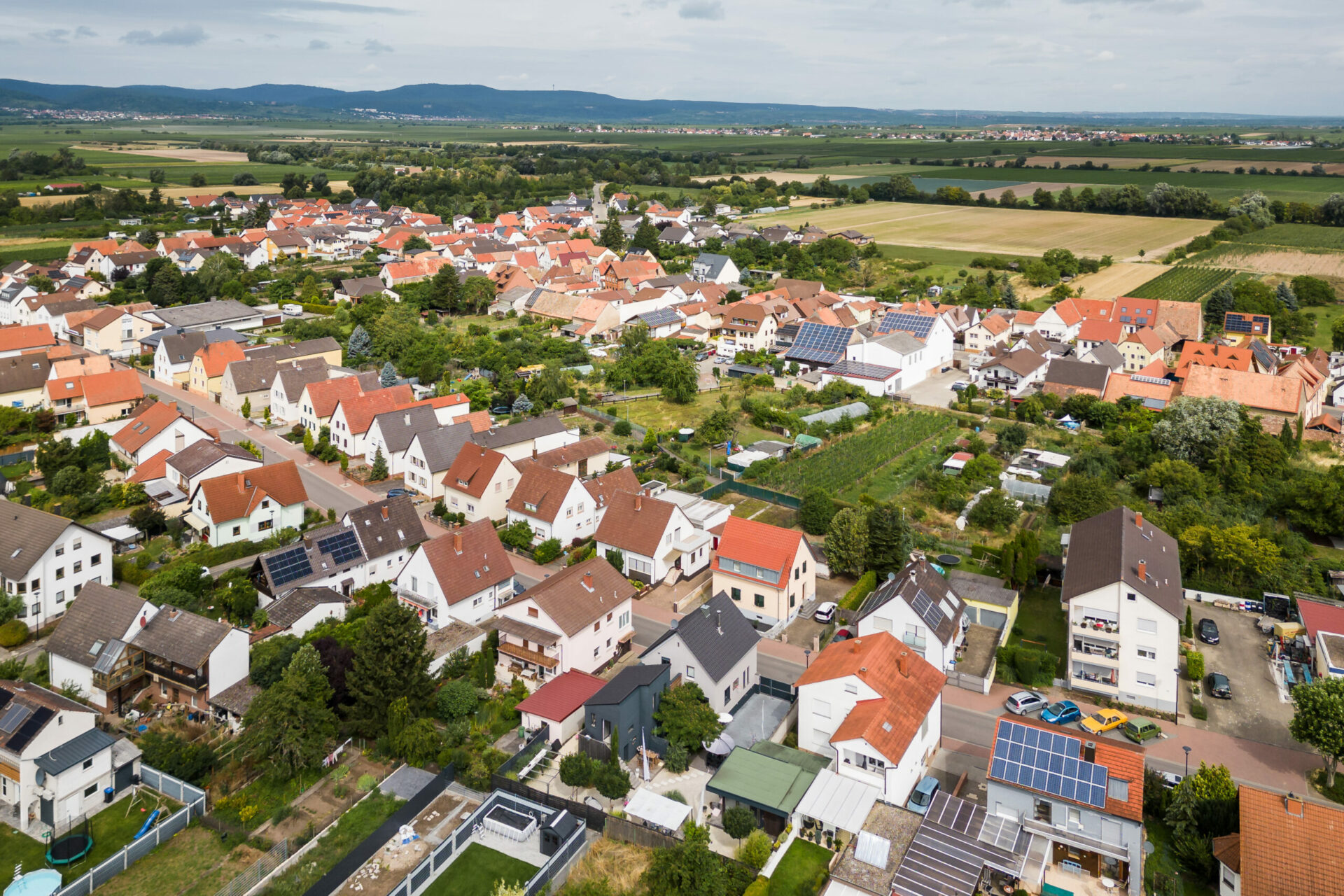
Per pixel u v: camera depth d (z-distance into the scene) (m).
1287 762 67.06
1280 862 50.88
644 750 66.31
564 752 67.81
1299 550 100.00
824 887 54.16
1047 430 143.12
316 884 54.12
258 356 156.62
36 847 58.31
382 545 93.75
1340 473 112.06
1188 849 55.97
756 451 129.38
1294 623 84.94
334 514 107.94
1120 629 74.69
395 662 68.44
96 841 58.69
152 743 65.88
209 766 65.12
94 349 171.25
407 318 191.62
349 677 68.88
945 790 64.44
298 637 78.50
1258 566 91.56
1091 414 145.75
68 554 86.25
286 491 103.12
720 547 88.62
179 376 157.38
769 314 191.38
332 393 134.00
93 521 103.56
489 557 87.94
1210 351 164.12
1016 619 88.56
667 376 158.50
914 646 76.75
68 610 75.75
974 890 52.56
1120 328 178.62
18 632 81.38
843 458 129.12
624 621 82.56
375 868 56.38
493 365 165.62
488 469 106.69
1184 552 96.00
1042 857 56.00
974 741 70.12
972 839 56.34
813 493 106.88
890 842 56.84
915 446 137.25
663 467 123.25
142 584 89.88
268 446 130.12
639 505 95.75
